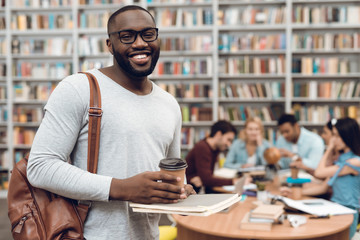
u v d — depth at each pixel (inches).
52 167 41.9
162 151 51.3
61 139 43.1
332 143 128.3
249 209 100.0
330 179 114.0
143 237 49.7
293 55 249.9
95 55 249.9
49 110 43.6
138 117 47.3
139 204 41.6
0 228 178.5
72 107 43.8
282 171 150.8
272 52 239.1
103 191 41.4
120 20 45.7
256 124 169.0
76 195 42.1
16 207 45.1
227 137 139.5
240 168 156.5
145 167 47.8
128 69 46.1
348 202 111.0
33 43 253.9
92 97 45.0
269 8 244.1
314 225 85.7
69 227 43.6
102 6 248.5
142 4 244.7
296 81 249.6
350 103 245.1
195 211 39.2
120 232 46.1
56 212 44.1
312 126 245.9
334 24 234.7
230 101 252.7
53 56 255.1
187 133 248.7
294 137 164.1
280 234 79.3
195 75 244.8
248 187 122.3
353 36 234.4
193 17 244.4
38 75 254.8
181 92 247.0
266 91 242.4
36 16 253.3
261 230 82.0
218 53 243.8
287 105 238.8
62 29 251.9
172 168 41.5
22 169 46.3
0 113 257.4
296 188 110.0
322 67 237.5
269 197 106.7
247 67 241.9
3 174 256.4
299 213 96.3
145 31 46.1
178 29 244.7
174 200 41.4
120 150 45.7
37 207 45.0
